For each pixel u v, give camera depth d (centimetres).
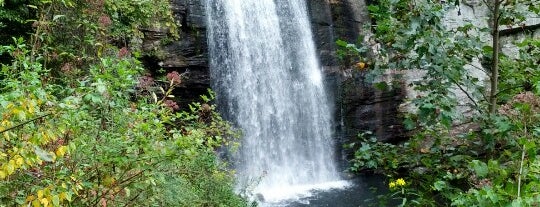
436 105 331
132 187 361
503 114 331
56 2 687
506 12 356
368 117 1466
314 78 1469
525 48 400
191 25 1191
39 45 669
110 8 844
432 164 366
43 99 318
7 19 747
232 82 1273
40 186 303
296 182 1322
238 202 713
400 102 1404
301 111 1416
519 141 270
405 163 397
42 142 284
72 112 321
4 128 269
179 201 518
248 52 1329
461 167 354
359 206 1060
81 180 323
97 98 332
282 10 1437
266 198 1143
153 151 343
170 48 1130
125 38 962
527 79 358
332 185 1274
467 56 385
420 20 334
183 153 370
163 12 1084
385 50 361
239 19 1321
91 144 341
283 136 1363
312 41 1486
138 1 945
